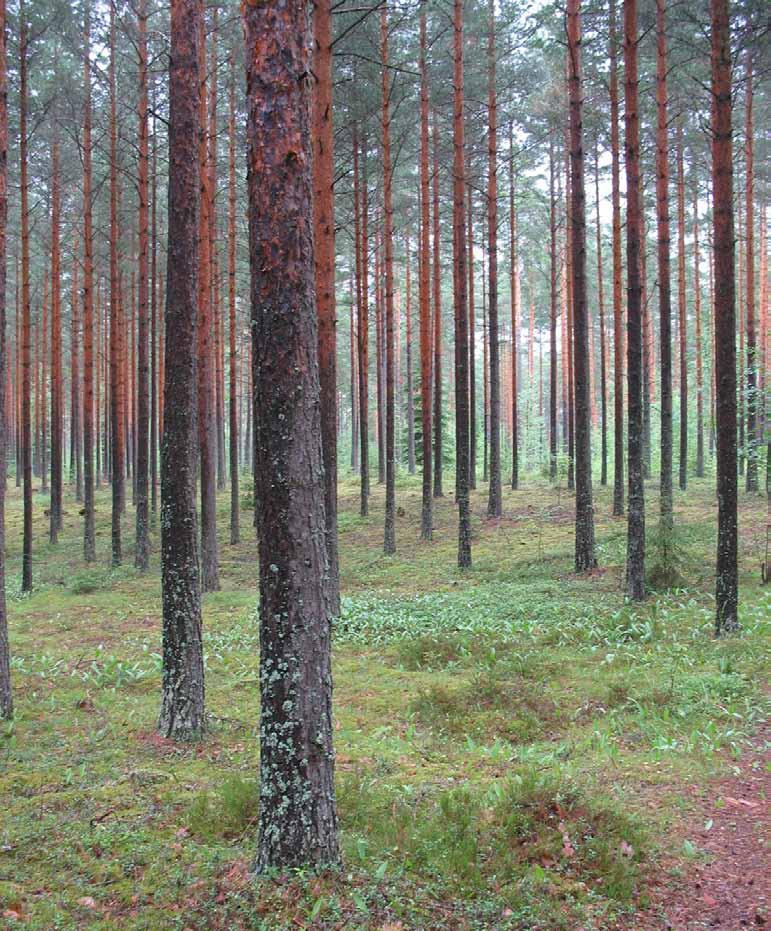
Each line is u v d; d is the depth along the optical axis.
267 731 5.10
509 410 49.81
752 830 5.64
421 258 22.58
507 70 22.64
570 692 9.24
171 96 8.59
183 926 4.52
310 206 5.09
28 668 11.50
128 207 27.89
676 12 17.05
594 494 27.88
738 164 29.31
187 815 6.09
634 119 13.78
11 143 21.41
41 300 40.84
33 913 4.68
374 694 9.84
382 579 19.19
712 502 24.00
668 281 18.75
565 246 31.58
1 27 8.62
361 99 20.77
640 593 13.80
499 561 19.62
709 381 34.03
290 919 4.50
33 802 6.43
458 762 7.33
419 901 4.69
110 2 19.12
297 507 5.02
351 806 6.14
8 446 55.03
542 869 4.99
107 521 32.19
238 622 14.74
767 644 10.34
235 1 20.38
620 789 6.41
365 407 28.28
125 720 8.88
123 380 34.34
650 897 4.78
